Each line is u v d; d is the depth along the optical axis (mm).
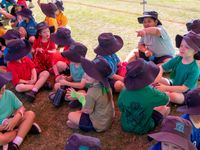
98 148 2717
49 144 3834
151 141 3746
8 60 4656
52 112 4418
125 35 6852
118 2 9602
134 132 3865
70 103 4449
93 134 3926
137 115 3676
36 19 8219
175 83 4328
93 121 3857
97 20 7969
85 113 3914
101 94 3756
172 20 7609
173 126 2643
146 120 3734
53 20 6367
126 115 3797
